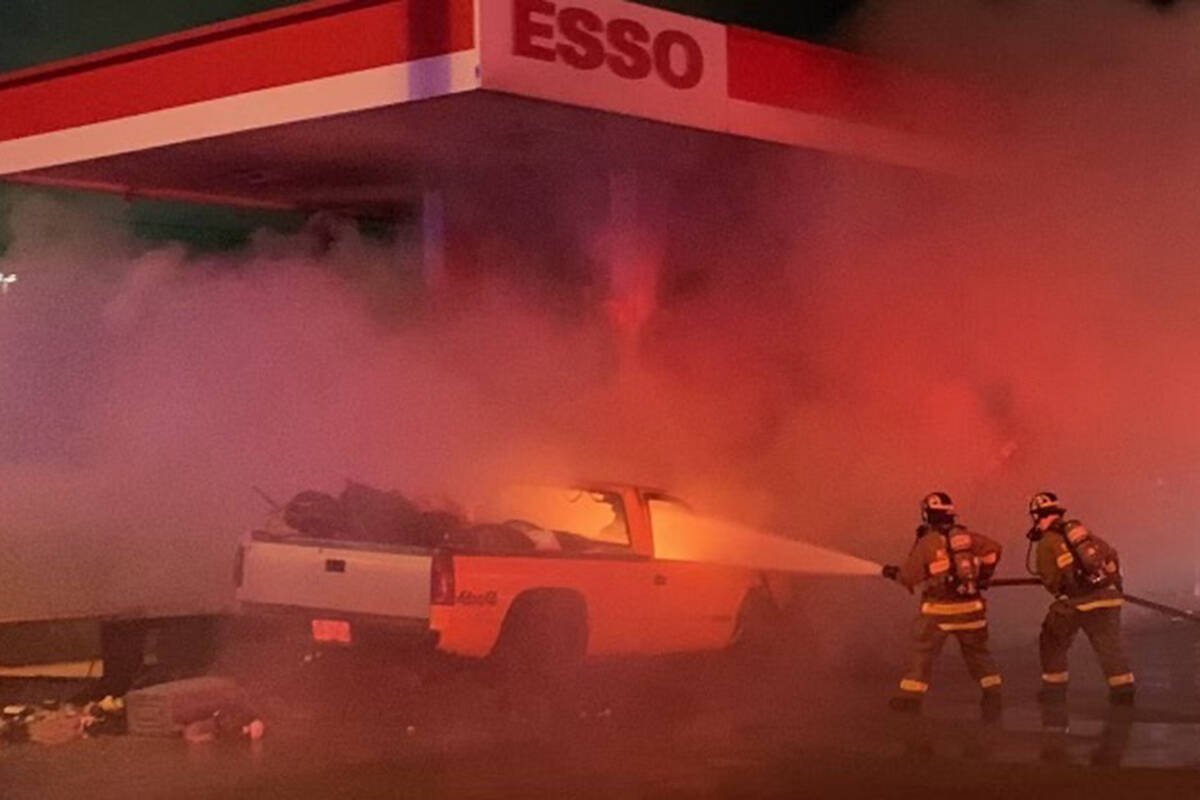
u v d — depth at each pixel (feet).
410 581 36.04
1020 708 37.50
